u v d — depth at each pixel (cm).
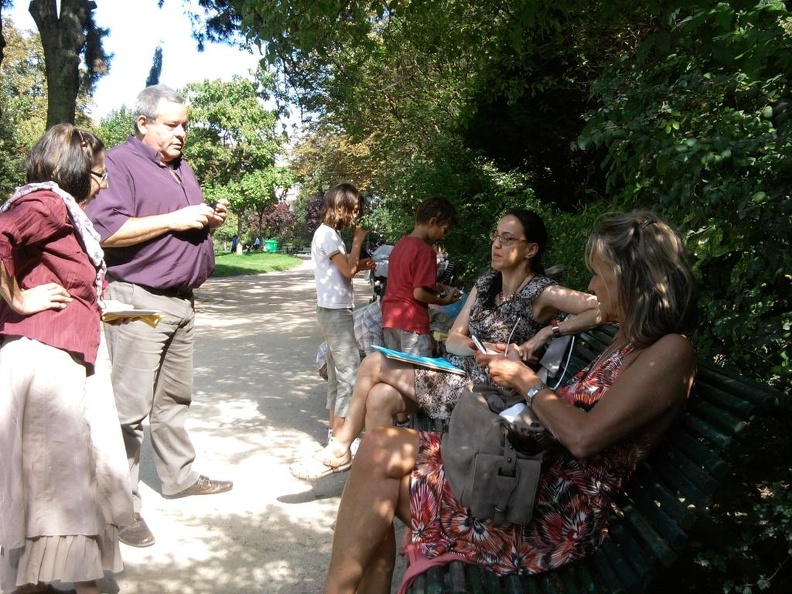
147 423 592
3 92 3697
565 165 1292
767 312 286
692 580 264
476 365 360
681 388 226
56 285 302
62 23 1506
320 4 542
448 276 678
